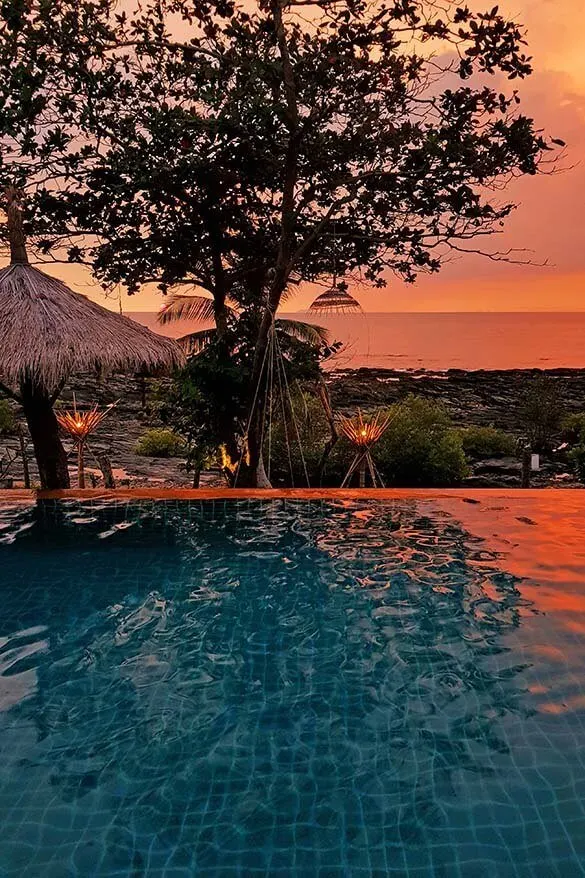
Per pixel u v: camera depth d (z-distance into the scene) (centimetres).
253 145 709
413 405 1330
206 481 1216
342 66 650
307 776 255
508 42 606
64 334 532
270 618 395
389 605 409
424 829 225
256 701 309
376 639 367
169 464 1420
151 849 218
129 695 315
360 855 214
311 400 1104
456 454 1165
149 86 729
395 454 1143
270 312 728
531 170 656
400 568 467
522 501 625
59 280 618
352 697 311
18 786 251
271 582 445
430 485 1166
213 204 780
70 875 207
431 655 348
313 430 1101
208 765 263
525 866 208
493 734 279
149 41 688
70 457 1388
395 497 634
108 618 394
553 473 1313
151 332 627
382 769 258
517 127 629
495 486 1171
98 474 1201
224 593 428
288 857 214
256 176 756
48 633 375
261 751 272
